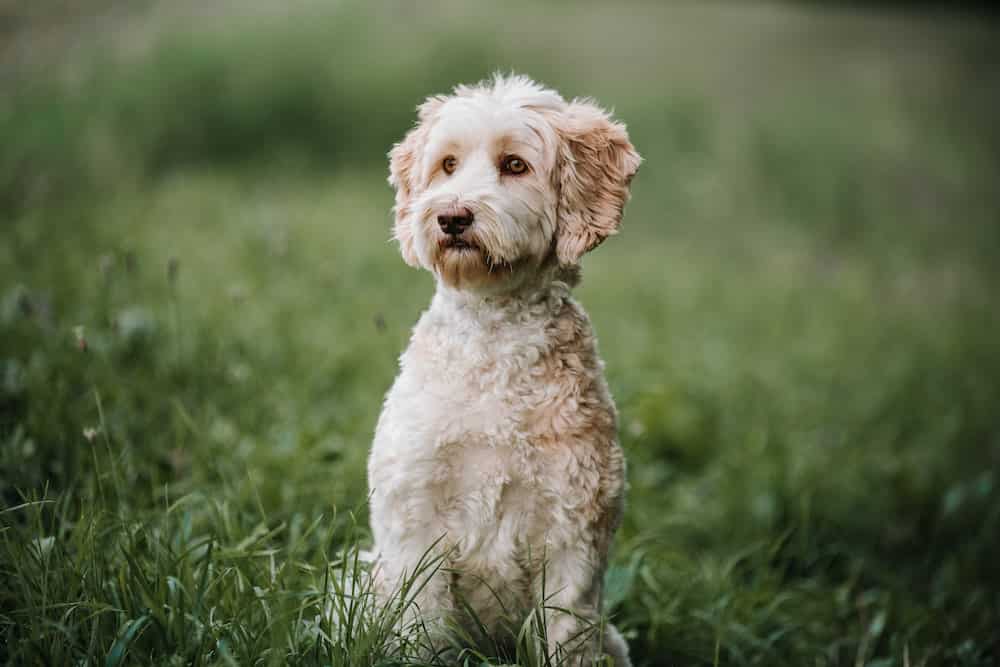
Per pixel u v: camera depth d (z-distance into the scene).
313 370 5.74
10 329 4.89
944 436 6.74
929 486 5.80
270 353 5.82
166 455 4.08
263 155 12.59
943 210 15.29
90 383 4.39
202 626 2.69
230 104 12.92
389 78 14.20
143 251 7.20
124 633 2.63
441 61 14.96
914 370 8.41
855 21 25.05
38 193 7.25
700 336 8.50
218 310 6.16
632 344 7.52
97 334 4.93
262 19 14.93
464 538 3.04
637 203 13.80
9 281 5.80
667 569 4.23
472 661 3.14
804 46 21.53
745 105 17.16
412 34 15.73
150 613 2.73
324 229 9.16
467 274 3.03
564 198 3.23
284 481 4.18
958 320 10.52
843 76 19.80
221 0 15.92
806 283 11.44
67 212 8.04
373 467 3.15
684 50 19.44
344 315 6.84
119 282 6.14
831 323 9.80
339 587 3.23
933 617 4.25
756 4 25.56
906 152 16.77
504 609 3.09
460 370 3.03
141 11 14.95
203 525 3.64
